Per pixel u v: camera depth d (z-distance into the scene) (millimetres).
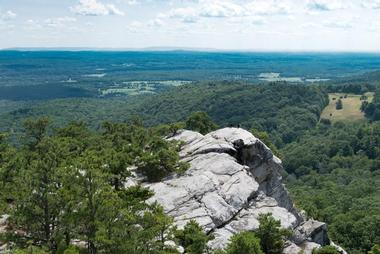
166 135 79812
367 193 162000
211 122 95938
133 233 35375
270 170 68250
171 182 58875
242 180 60156
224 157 64188
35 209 35562
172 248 38938
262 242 50500
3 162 65938
